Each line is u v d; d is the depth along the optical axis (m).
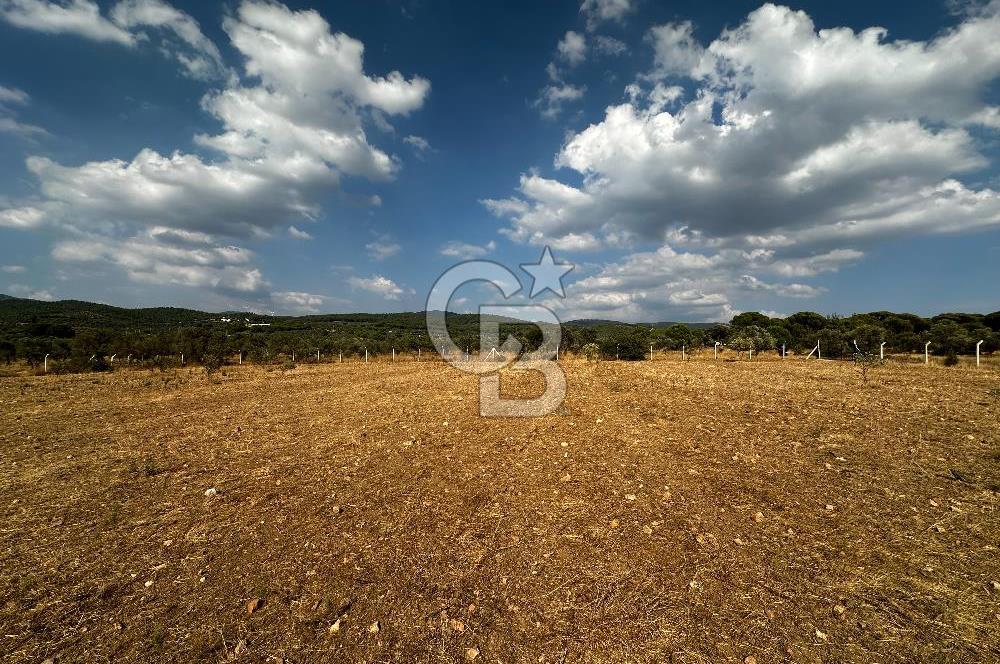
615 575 3.97
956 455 6.41
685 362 24.58
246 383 18.09
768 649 3.11
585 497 5.55
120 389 16.78
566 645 3.23
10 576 4.22
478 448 7.72
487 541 4.62
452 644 3.29
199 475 6.81
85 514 5.50
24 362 27.70
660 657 3.09
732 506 5.18
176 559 4.47
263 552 4.55
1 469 7.23
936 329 26.52
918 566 3.95
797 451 6.91
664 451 7.18
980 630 3.21
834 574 3.88
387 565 4.27
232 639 3.40
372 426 9.56
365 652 3.24
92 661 3.21
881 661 2.98
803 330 37.28
